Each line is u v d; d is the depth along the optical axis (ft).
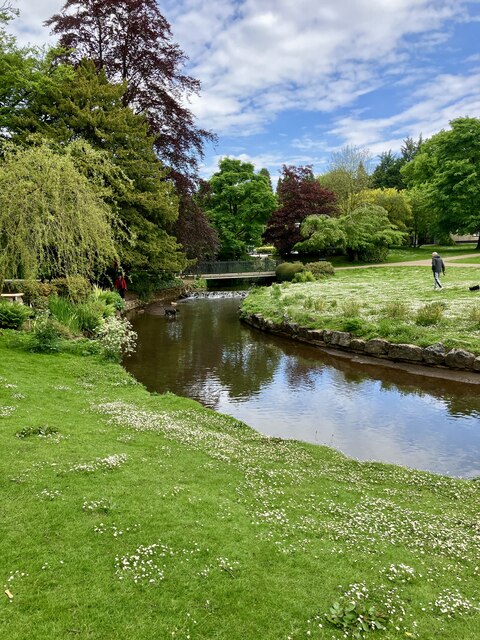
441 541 17.28
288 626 12.15
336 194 198.08
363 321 60.29
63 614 11.91
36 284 62.59
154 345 62.85
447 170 163.73
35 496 17.26
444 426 33.60
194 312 96.32
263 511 18.42
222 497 19.16
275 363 52.95
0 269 43.96
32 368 38.68
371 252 167.63
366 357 54.34
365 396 40.91
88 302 63.77
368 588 13.98
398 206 191.21
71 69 82.74
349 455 28.78
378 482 23.61
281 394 41.57
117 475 19.80
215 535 15.97
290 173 181.57
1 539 14.71
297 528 17.31
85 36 98.73
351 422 34.76
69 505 16.85
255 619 12.31
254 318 77.00
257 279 173.99
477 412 36.22
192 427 29.35
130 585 13.17
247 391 42.47
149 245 89.40
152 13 100.73
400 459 28.30
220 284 167.32
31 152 41.04
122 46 99.91
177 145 109.60
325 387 43.73
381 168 291.17
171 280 127.13
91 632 11.43
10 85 77.71
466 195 159.43
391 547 16.63
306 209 175.32
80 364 42.24
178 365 51.88
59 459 20.74
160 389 42.73
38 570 13.46
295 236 175.22
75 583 13.07
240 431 30.91
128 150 84.58
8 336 47.34
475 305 63.57
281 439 29.50
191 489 19.40
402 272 130.21
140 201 86.84
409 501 21.34
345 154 228.63
